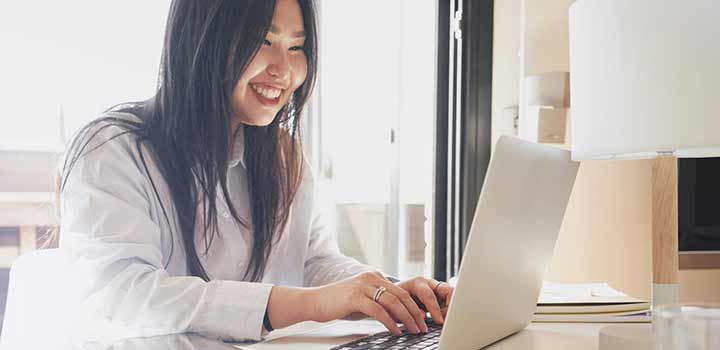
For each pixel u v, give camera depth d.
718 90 0.66
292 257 1.25
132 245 0.90
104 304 0.86
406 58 3.65
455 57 2.47
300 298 0.83
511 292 0.75
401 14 3.66
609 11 0.74
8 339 0.94
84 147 0.97
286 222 1.19
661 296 0.75
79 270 0.90
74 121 3.82
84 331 0.88
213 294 0.84
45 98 3.78
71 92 3.80
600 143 0.75
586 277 1.93
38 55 3.74
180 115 1.03
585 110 0.78
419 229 3.75
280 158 1.17
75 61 3.78
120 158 0.97
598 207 1.89
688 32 0.67
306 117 3.60
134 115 1.06
